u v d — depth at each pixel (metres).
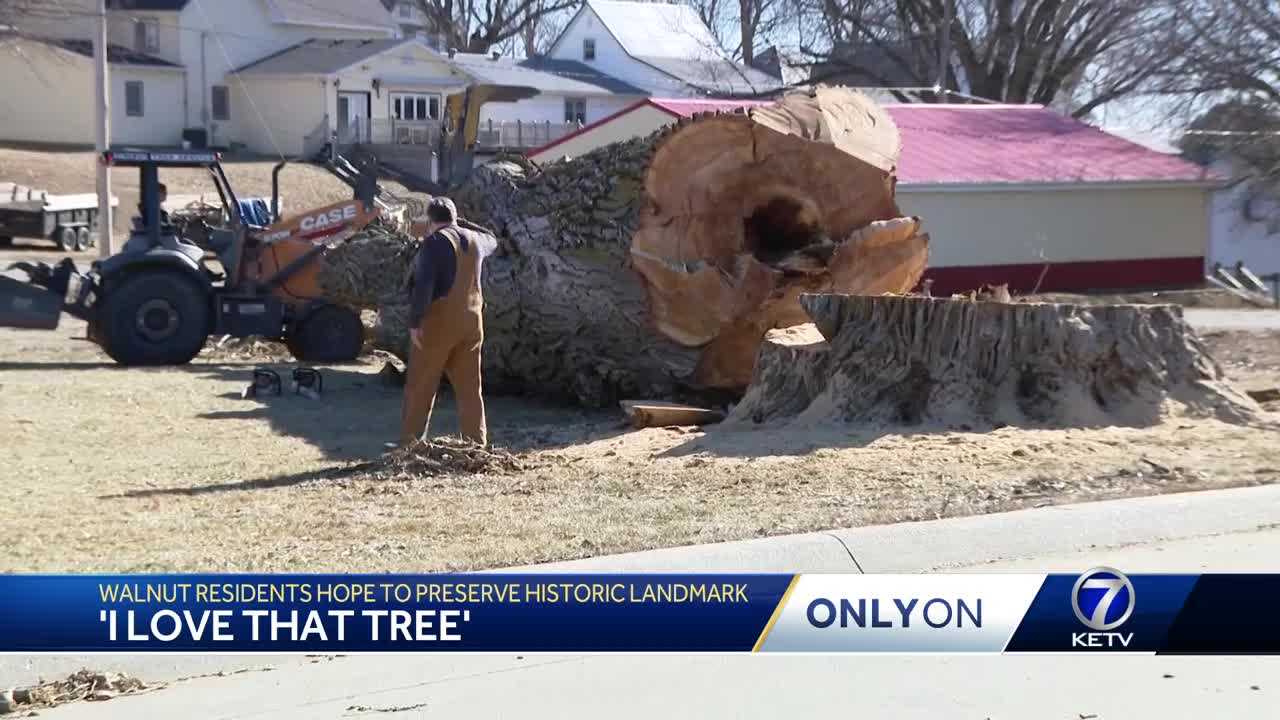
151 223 18.73
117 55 57.88
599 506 8.85
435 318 10.34
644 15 67.38
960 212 30.62
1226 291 30.59
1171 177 32.44
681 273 12.48
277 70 59.16
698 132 12.41
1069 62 43.78
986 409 10.88
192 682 6.34
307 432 12.80
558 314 13.62
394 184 52.50
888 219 12.50
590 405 13.88
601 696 6.05
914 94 43.94
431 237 10.33
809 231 12.71
